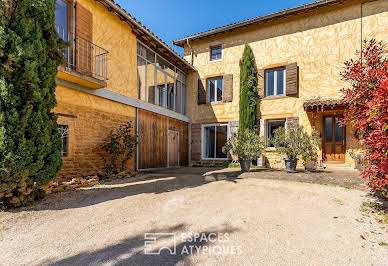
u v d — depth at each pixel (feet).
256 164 35.09
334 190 16.34
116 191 16.46
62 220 10.57
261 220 10.53
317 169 27.50
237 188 17.44
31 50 12.40
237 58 38.47
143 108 30.37
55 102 14.34
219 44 40.34
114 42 25.62
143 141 30.42
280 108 34.14
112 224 10.13
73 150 19.93
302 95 32.58
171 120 37.68
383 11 28.48
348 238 8.69
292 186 17.90
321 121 31.53
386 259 7.20
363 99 12.39
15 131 11.71
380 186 10.46
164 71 36.76
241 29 38.01
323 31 31.71
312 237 8.77
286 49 34.17
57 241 8.42
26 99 12.46
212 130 41.27
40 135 12.91
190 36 41.22
